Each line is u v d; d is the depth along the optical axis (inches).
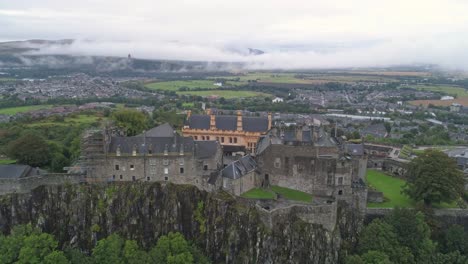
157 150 5191.9
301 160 5349.4
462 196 5693.9
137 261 4279.0
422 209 5093.5
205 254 4768.7
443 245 4958.2
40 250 4247.0
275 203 4879.4
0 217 4749.0
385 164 6840.6
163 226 4960.6
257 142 6801.2
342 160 5147.6
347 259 4453.7
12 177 4904.0
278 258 4554.6
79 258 4409.5
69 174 5073.8
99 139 5103.3
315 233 4690.0
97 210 4943.4
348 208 5088.6
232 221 4753.9
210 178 5191.9
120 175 5147.6
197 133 7293.3
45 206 4931.1
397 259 4473.4
